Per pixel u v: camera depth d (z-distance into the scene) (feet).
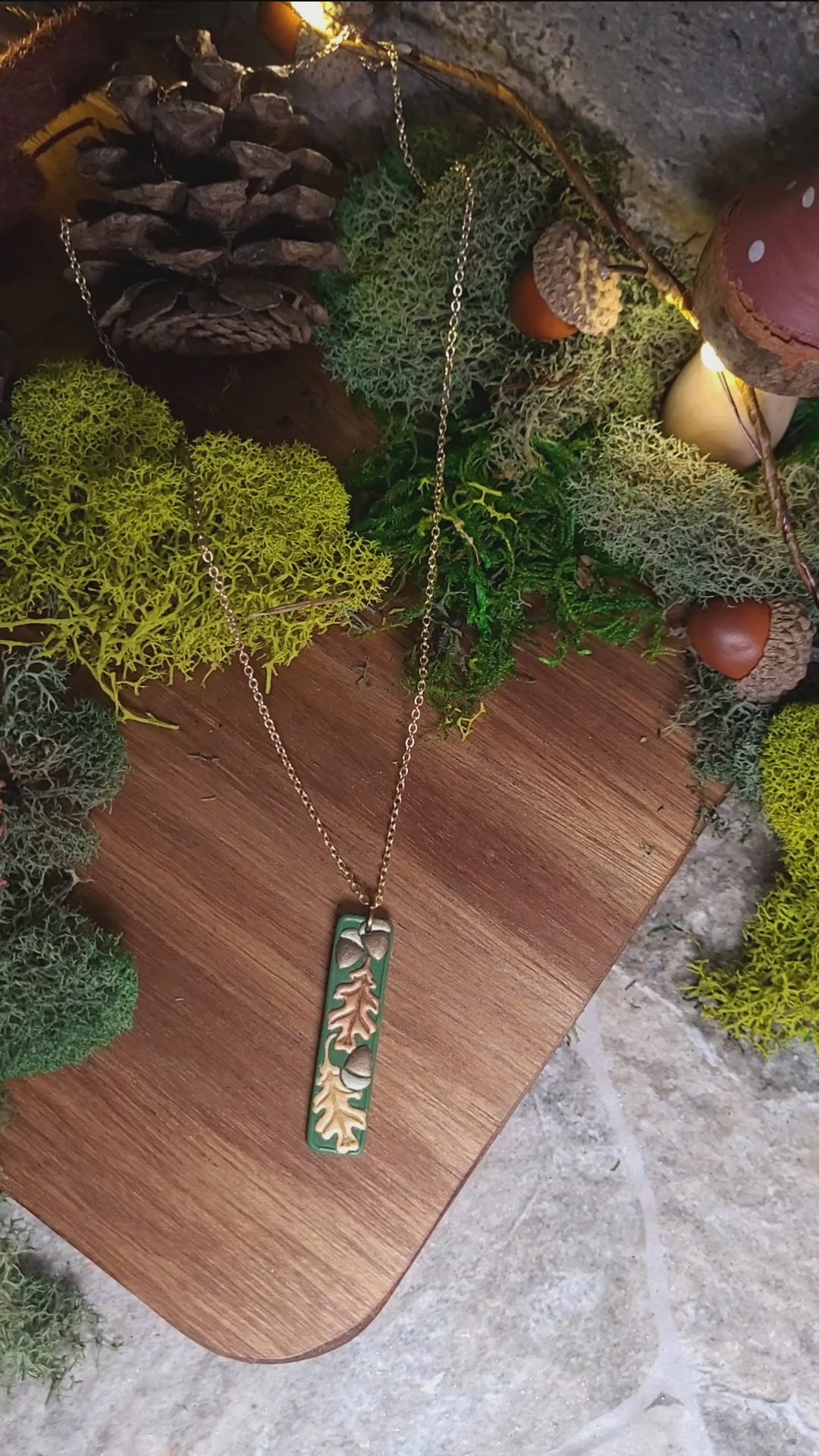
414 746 3.09
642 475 2.89
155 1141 2.97
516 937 3.06
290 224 2.73
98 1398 3.58
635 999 3.54
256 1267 2.96
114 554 2.72
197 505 2.76
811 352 2.31
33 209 3.00
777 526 2.70
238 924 3.02
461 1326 3.58
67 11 2.81
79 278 2.75
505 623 3.02
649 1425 3.59
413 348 2.96
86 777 2.82
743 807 3.34
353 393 3.12
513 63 2.81
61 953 2.79
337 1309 2.95
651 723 3.14
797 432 2.95
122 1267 2.95
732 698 3.06
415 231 2.88
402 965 3.04
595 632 3.06
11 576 2.76
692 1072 3.54
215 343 2.92
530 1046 3.04
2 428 2.77
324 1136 2.95
